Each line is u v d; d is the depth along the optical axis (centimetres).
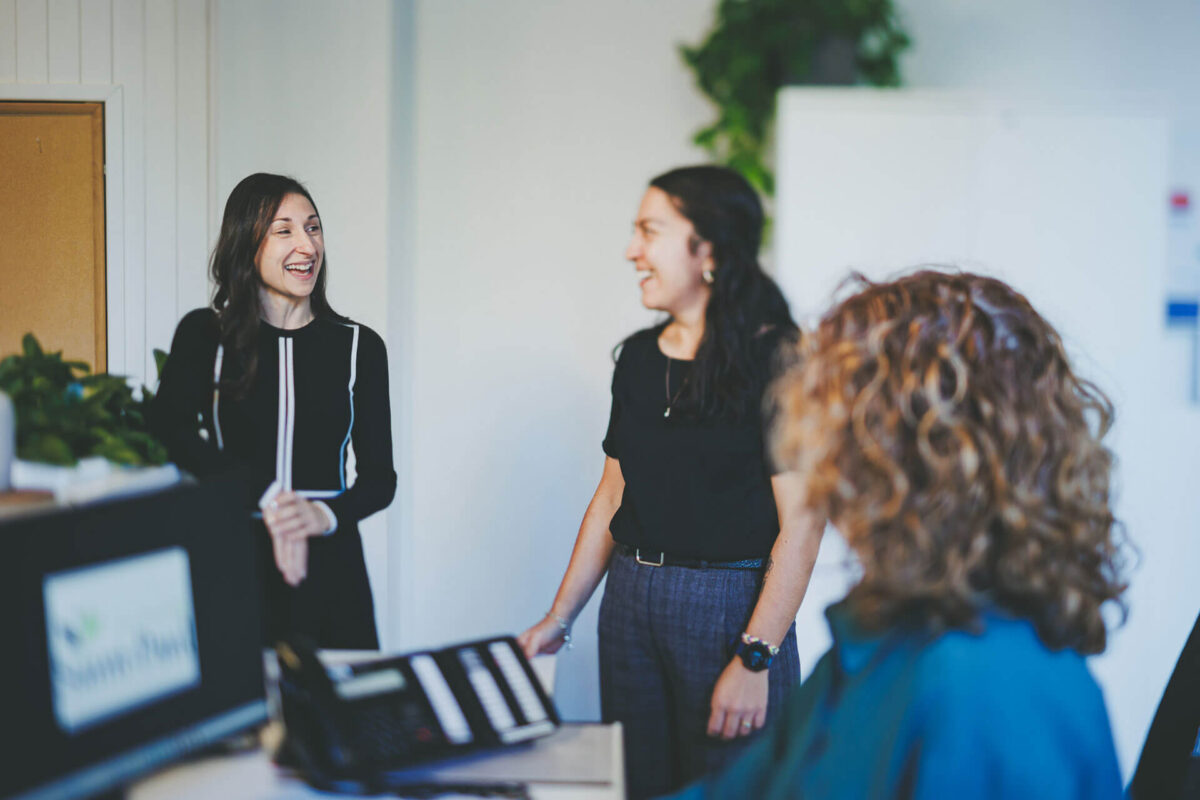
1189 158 403
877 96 368
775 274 372
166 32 332
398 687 140
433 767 137
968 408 93
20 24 328
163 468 162
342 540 204
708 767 197
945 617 91
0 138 332
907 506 91
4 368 169
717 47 376
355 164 351
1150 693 335
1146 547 363
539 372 391
